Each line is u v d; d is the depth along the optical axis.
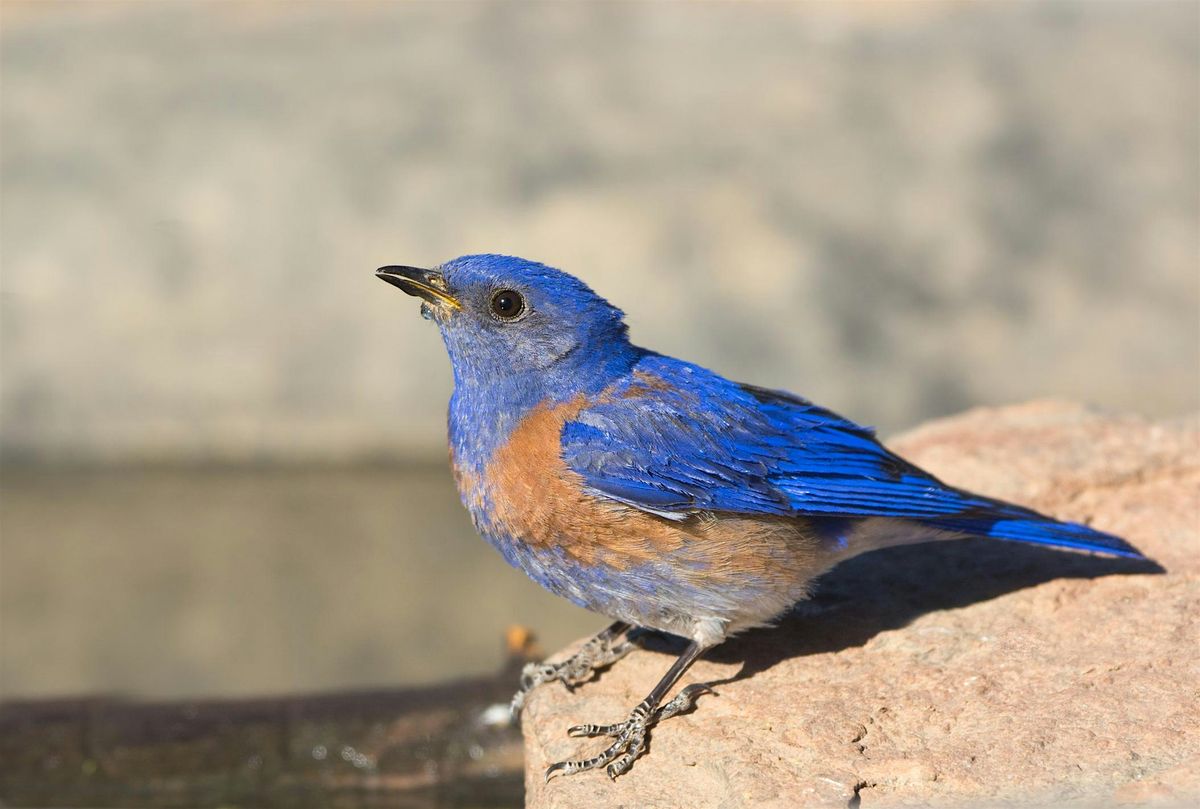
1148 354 16.20
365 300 16.52
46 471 16.42
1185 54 17.86
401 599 14.22
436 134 17.19
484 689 10.54
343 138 17.17
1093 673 7.80
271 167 17.00
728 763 7.41
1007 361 16.25
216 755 10.17
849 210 16.72
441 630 13.79
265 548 15.23
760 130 17.22
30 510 16.00
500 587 14.55
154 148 17.22
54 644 13.51
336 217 16.75
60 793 10.13
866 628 8.53
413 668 13.08
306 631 13.73
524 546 8.08
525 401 8.17
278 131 17.23
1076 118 17.36
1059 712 7.49
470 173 16.84
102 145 17.27
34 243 16.81
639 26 18.70
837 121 17.28
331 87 17.72
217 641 13.52
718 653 8.43
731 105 17.47
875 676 8.03
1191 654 7.88
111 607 14.10
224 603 14.23
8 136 17.36
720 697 8.02
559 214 16.56
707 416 8.13
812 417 8.37
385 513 15.70
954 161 17.08
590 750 7.89
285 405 16.39
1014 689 7.75
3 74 18.02
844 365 16.09
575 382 8.23
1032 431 10.55
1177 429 10.48
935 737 7.46
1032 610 8.51
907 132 17.27
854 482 8.10
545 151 16.98
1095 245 16.70
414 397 16.34
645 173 16.83
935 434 10.69
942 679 7.93
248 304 16.53
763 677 8.16
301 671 13.06
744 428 8.14
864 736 7.52
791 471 8.09
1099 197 16.94
